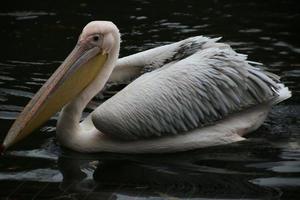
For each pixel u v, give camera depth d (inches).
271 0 772.0
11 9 715.4
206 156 407.5
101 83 423.8
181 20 682.8
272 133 436.1
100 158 404.8
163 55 456.1
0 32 641.0
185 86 415.2
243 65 426.0
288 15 712.4
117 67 458.6
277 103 450.9
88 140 413.1
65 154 406.9
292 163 393.4
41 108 398.3
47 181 367.9
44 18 686.5
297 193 354.6
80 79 415.2
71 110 413.1
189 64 422.9
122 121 402.0
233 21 685.9
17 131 390.6
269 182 368.5
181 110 412.2
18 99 482.9
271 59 571.5
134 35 629.3
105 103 408.2
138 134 408.8
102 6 732.0
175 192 357.1
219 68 422.3
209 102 418.3
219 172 382.9
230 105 422.6
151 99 408.8
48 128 445.7
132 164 396.8
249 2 762.8
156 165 395.2
